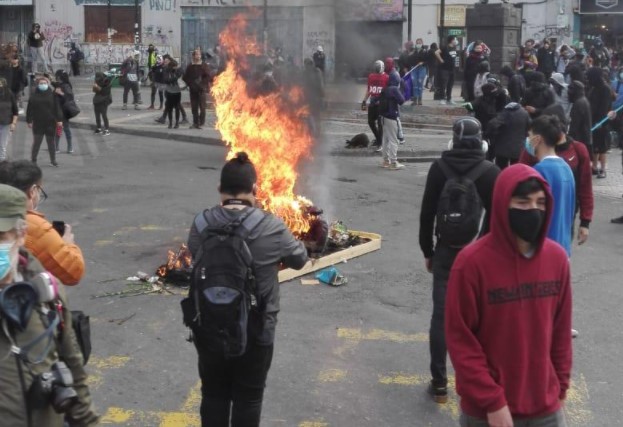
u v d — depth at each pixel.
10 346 2.83
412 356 5.98
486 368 3.21
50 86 14.41
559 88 14.57
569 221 5.57
